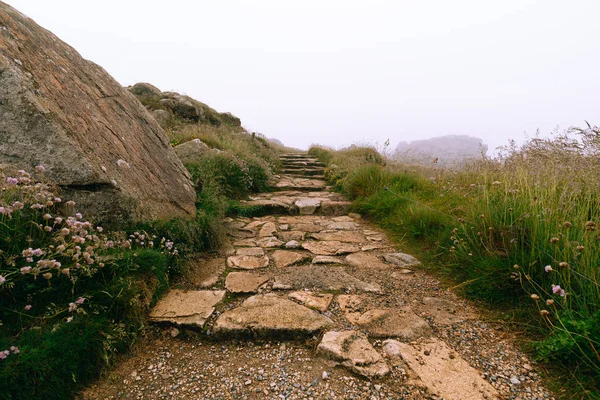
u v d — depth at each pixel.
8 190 2.06
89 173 2.56
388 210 5.31
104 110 3.49
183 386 1.74
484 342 2.02
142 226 2.98
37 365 1.50
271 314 2.34
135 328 2.09
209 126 12.58
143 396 1.67
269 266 3.38
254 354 2.01
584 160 3.11
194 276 3.03
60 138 2.47
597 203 2.60
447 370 1.78
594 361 1.64
